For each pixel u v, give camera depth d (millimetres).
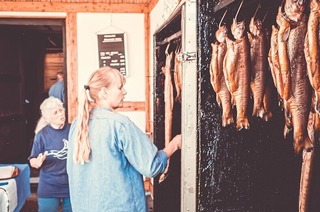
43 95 8539
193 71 1569
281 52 1372
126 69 4738
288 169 1701
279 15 1380
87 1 4656
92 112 1760
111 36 4703
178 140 1855
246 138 1649
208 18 1570
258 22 1582
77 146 1685
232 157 1635
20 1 4562
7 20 4656
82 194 1736
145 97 4832
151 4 4559
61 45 8508
